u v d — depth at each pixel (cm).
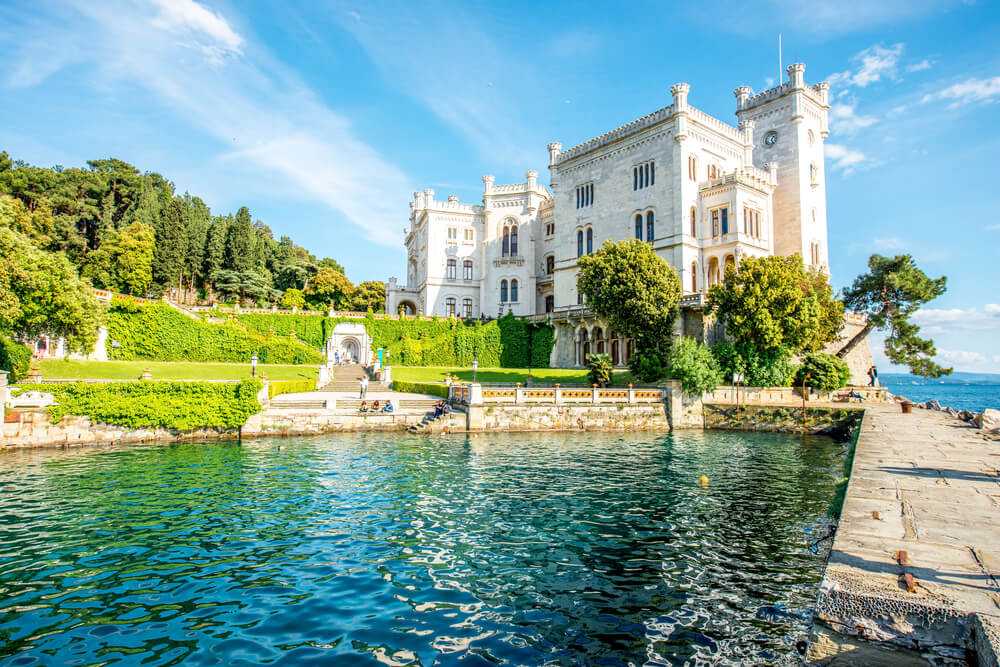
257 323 6881
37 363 4338
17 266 3247
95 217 9169
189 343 6169
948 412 3903
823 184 7556
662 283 4825
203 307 8012
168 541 1560
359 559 1430
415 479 2372
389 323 7381
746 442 3675
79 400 3303
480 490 2180
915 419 3231
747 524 1734
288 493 2117
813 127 7431
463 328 7288
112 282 7612
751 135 6838
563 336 6806
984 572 714
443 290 8706
